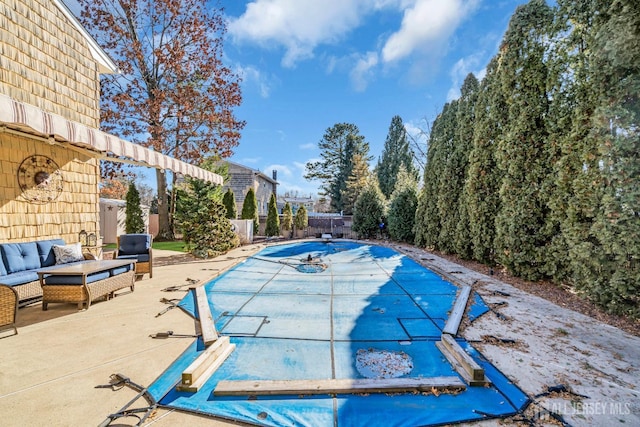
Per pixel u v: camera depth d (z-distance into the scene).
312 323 4.24
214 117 14.97
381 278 7.10
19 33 5.74
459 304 4.84
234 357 3.23
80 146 6.55
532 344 3.45
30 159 6.03
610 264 4.39
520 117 6.59
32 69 6.00
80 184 7.25
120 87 14.12
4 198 5.58
